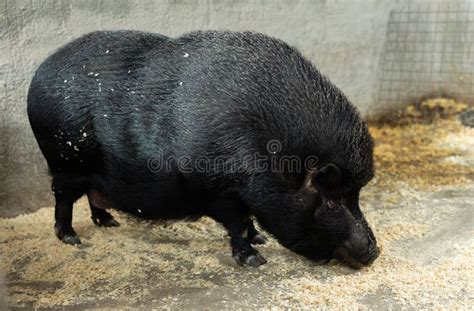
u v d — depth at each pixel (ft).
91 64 8.96
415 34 13.24
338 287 8.71
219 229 9.96
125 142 8.84
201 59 8.64
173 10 10.88
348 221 8.70
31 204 10.41
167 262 9.27
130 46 8.98
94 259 9.36
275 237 8.86
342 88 12.84
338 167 8.48
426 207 10.30
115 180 9.11
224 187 8.69
